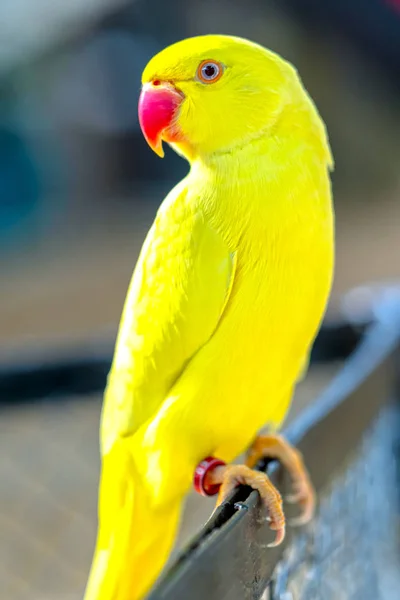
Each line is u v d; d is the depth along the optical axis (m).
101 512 0.68
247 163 0.65
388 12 2.16
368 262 1.83
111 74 2.77
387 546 0.75
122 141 2.90
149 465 0.66
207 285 0.65
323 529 0.68
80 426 1.20
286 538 0.65
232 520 0.60
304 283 0.65
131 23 2.61
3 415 1.09
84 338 0.87
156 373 0.66
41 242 2.40
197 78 0.66
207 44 0.66
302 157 0.66
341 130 2.57
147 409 0.67
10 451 1.16
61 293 1.85
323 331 0.82
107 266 2.11
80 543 0.97
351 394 0.70
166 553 0.68
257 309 0.65
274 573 0.64
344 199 2.58
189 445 0.66
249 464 0.68
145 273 0.67
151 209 2.76
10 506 1.04
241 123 0.66
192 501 0.99
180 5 2.53
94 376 0.83
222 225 0.65
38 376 0.83
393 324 0.78
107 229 2.54
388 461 0.75
